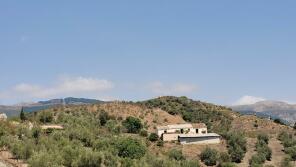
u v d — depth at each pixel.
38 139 131.38
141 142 160.25
